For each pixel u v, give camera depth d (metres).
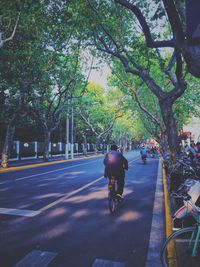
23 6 15.29
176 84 13.59
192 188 5.40
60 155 55.50
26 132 47.31
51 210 10.02
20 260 5.87
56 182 17.27
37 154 45.03
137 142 152.38
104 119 67.00
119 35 14.91
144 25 7.03
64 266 5.64
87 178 19.45
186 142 37.97
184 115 41.84
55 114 36.72
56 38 25.17
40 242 6.91
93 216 9.38
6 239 7.07
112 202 9.77
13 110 29.02
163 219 9.18
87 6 13.40
